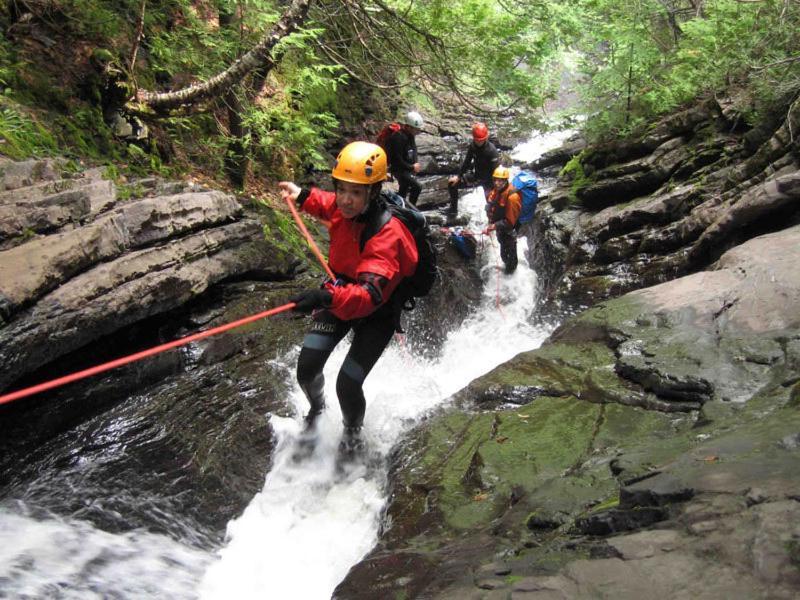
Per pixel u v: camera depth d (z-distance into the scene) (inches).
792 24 287.0
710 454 100.3
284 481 159.2
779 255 191.6
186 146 301.7
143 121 281.0
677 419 138.9
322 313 155.3
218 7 317.1
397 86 369.7
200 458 161.6
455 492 128.3
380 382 214.5
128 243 184.1
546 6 345.4
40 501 139.4
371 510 144.5
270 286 237.8
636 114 351.9
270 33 284.0
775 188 223.5
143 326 197.2
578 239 307.9
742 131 296.7
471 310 325.1
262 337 215.5
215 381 191.2
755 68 279.9
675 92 330.0
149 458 158.7
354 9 351.3
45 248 156.3
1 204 162.7
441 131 516.1
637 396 149.8
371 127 467.5
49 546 124.7
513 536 103.9
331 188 382.3
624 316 188.5
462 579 90.8
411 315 287.1
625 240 285.0
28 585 112.0
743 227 232.5
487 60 360.2
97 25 268.4
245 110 314.7
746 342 155.0
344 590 101.6
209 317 210.8
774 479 86.2
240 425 175.8
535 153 483.2
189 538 141.2
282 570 132.0
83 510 138.9
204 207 216.1
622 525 90.7
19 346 143.5
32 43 250.5
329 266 151.6
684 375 146.5
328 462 162.9
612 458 123.1
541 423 147.0
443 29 348.2
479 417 158.7
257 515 149.5
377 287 132.4
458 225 380.8
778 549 72.4
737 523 78.6
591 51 391.5
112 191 192.9
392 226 136.8
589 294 273.1
